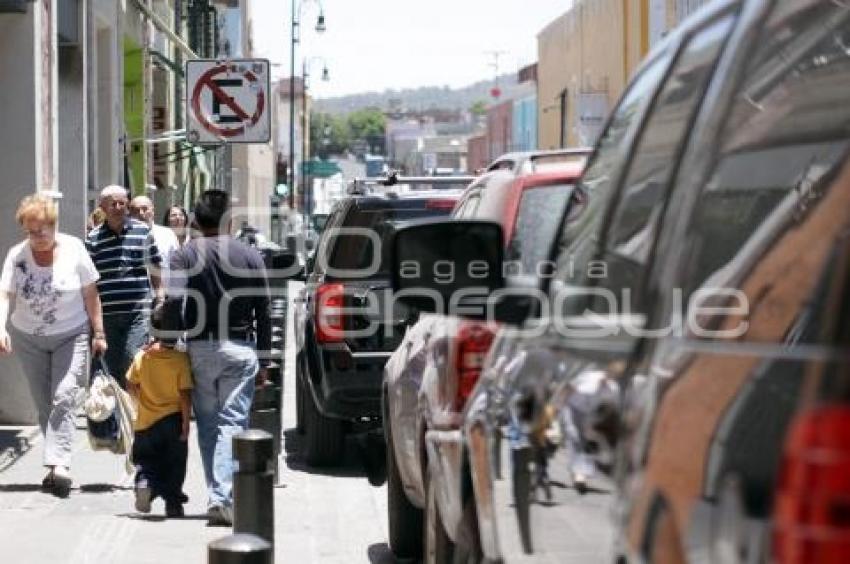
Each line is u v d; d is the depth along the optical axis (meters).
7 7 29.47
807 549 4.94
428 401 14.70
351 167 189.62
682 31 8.61
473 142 167.25
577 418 8.02
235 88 33.50
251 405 21.27
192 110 33.44
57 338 22.66
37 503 22.17
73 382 22.72
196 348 20.47
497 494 10.40
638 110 9.01
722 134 7.68
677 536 6.23
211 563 9.97
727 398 6.02
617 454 7.18
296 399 31.05
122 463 26.08
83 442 28.52
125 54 58.69
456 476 12.64
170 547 19.17
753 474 5.53
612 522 7.21
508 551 10.05
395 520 18.61
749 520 5.47
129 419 22.48
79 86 39.12
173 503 21.17
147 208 29.64
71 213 39.00
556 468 8.49
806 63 8.73
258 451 15.36
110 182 47.94
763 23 7.60
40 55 30.92
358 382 25.22
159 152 68.38
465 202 18.41
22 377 29.81
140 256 26.02
